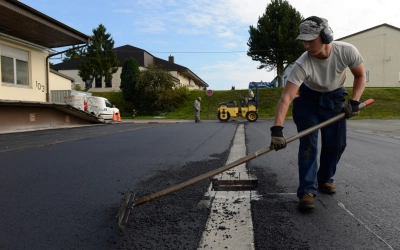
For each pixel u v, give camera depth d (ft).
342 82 9.84
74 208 9.63
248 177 12.97
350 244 7.01
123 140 27.14
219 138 28.09
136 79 104.94
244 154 18.79
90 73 120.37
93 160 17.35
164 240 7.34
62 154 19.45
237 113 63.46
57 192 11.31
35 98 47.21
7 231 7.97
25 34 44.45
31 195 10.96
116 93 115.24
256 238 7.35
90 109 63.21
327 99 9.67
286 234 7.53
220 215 8.82
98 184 12.34
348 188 11.23
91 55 121.39
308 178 9.17
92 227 8.18
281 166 15.11
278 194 10.66
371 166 15.01
